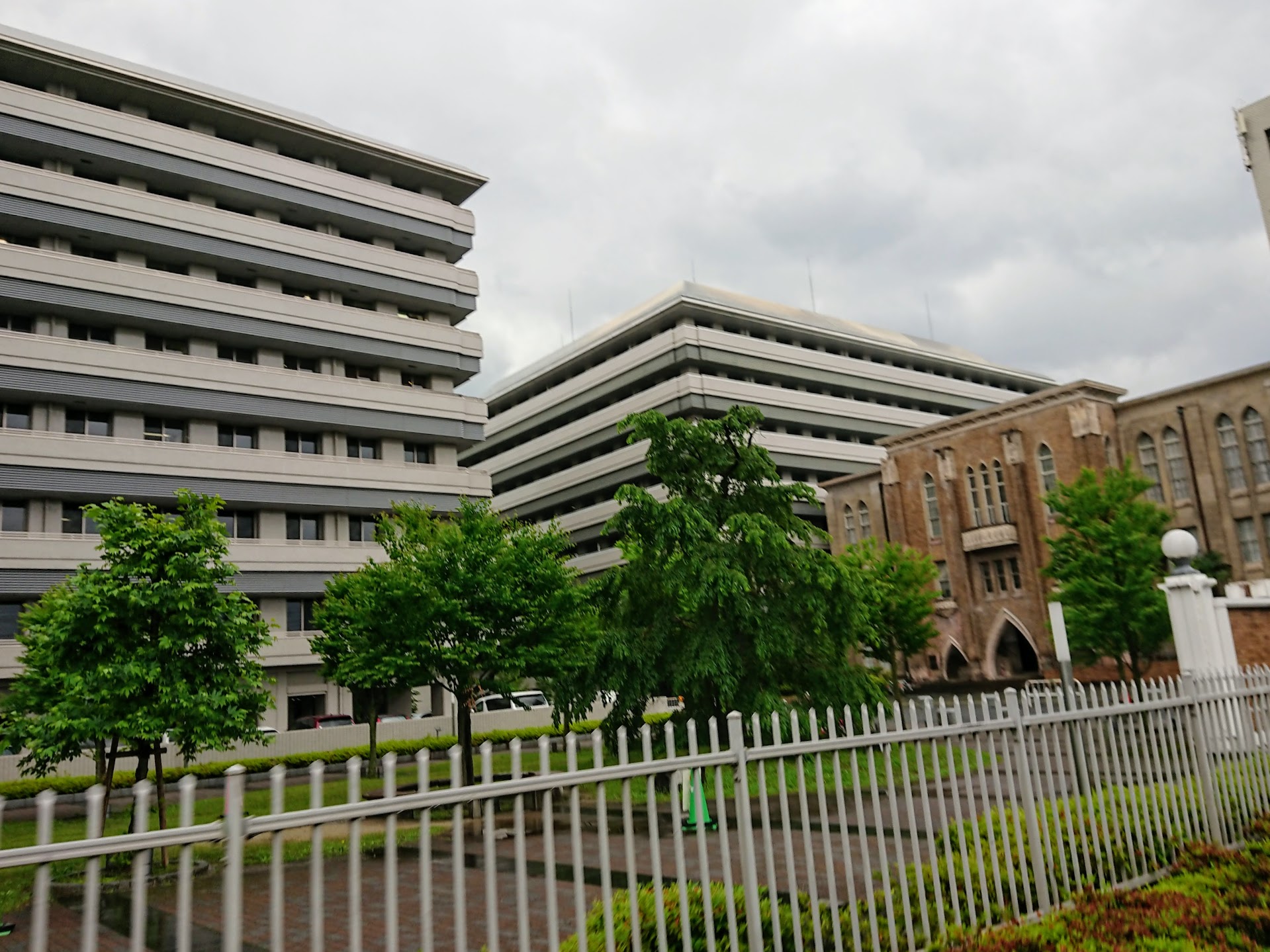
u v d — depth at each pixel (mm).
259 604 41469
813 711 5609
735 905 5863
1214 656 14898
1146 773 8164
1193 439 44094
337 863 11594
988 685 47344
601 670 19984
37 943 2979
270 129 45500
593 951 5062
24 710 17750
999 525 48031
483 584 21703
